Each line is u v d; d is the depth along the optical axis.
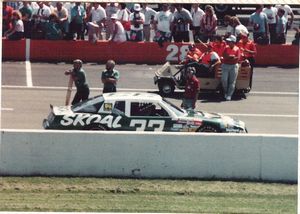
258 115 34.59
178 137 23.98
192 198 22.28
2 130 23.94
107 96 28.41
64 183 23.33
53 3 46.28
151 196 22.39
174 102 36.19
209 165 24.08
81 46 44.84
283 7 48.72
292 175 24.05
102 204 21.52
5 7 44.34
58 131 23.98
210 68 37.34
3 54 44.44
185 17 44.59
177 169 24.03
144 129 28.02
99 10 45.00
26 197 21.95
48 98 36.44
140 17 44.78
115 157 24.03
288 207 21.64
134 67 43.69
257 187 23.44
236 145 24.03
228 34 40.66
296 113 35.16
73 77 30.72
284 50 44.84
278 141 24.03
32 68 42.62
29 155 23.98
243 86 37.84
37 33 44.81
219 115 29.23
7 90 37.62
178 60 44.84
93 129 27.78
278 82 41.00
